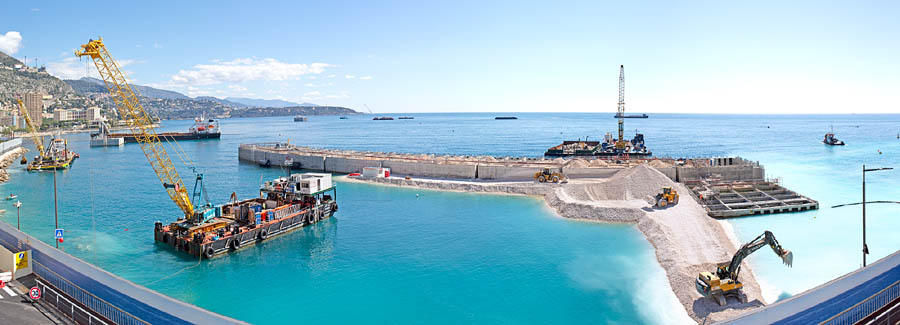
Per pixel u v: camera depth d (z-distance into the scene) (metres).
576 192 86.12
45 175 136.00
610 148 178.00
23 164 163.62
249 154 163.88
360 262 55.88
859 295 30.47
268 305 44.44
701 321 38.75
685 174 102.75
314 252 60.06
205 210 68.12
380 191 102.00
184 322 27.94
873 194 94.69
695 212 72.19
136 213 83.81
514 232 67.69
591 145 190.38
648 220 67.88
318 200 76.88
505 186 100.38
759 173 104.50
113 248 62.50
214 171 141.38
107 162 168.50
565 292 45.88
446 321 40.53
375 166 124.06
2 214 83.44
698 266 48.28
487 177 111.19
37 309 34.22
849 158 164.75
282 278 51.16
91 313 33.38
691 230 63.19
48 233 70.19
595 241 62.38
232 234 61.62
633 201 80.62
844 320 29.58
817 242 60.59
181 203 69.81
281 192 77.69
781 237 63.12
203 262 56.75
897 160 155.88
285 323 40.78
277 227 67.94
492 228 70.19
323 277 51.22
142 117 72.50
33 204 92.25
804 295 28.30
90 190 108.62
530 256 56.84
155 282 50.41
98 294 33.41
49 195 102.50
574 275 50.28
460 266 53.81
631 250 58.25
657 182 84.69
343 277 51.12
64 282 37.09
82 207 89.00
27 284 39.00
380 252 59.69
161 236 64.69
